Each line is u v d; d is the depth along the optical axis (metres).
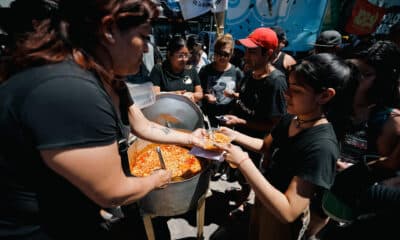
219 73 2.93
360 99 1.47
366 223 0.73
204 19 6.51
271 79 1.94
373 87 1.42
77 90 0.63
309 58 1.03
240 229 2.32
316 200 1.69
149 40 0.83
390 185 1.17
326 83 0.97
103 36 0.70
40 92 0.61
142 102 1.62
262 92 2.00
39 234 0.77
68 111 0.62
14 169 0.70
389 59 1.43
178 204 1.33
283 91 1.90
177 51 2.71
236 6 3.68
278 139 1.33
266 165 1.48
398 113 1.33
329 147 0.98
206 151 1.36
